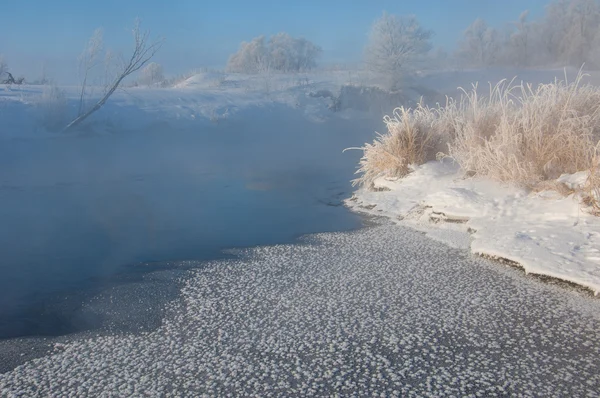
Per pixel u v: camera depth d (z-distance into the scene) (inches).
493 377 147.4
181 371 154.8
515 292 208.7
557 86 357.4
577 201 268.5
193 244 303.0
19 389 147.3
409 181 396.2
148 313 201.5
